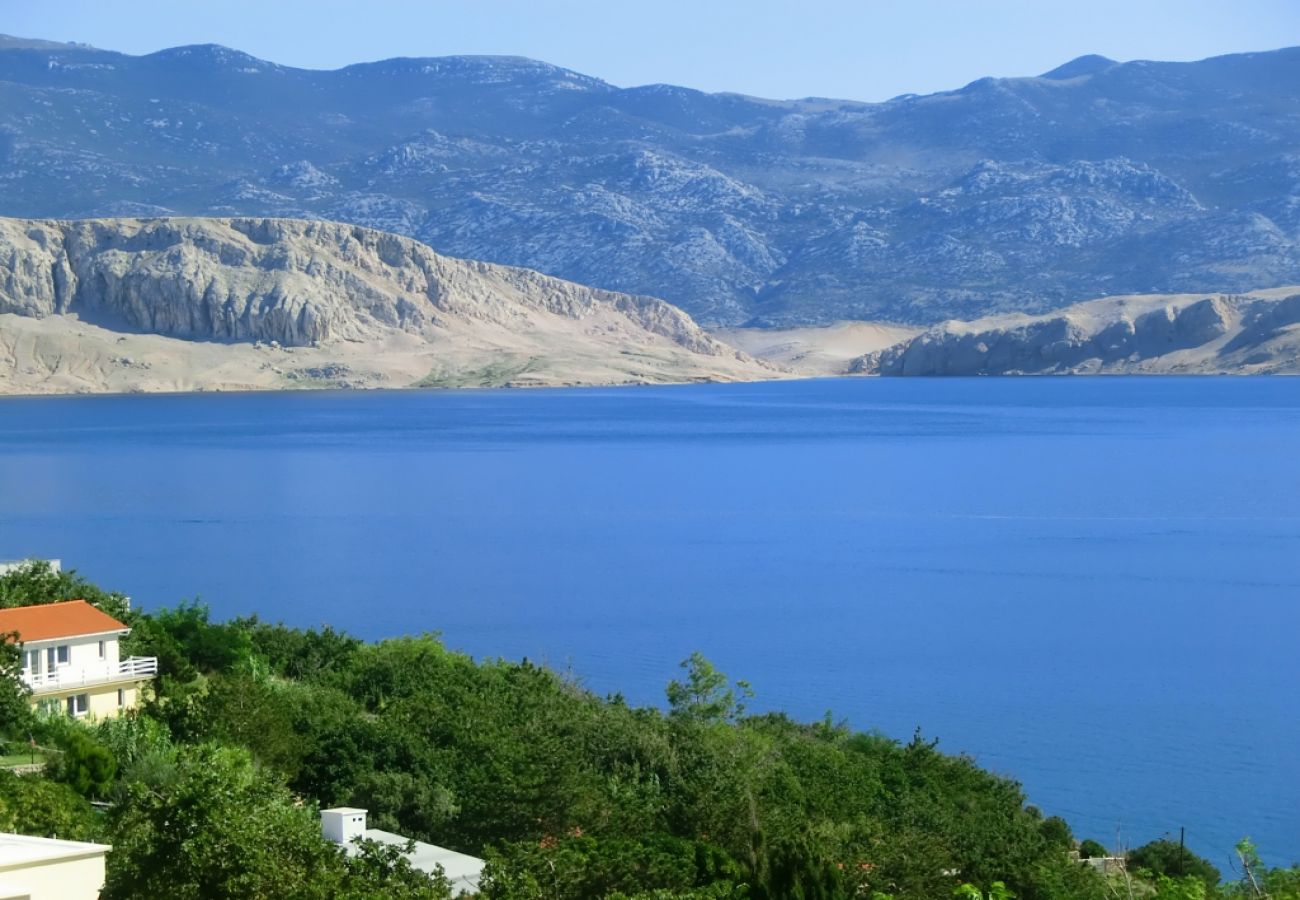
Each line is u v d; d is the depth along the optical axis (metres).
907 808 74.56
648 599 156.62
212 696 74.56
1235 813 89.19
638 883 56.50
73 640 79.69
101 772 65.25
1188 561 182.50
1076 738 104.31
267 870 47.97
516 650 130.88
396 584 164.50
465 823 65.44
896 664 127.31
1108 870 74.62
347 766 70.44
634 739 77.06
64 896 47.19
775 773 75.94
